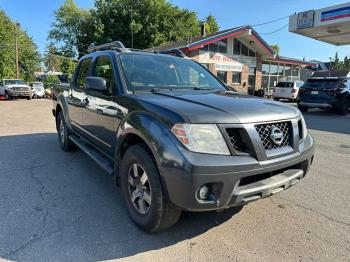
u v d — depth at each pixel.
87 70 4.96
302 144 3.24
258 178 2.85
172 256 2.78
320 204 3.88
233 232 3.19
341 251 2.88
